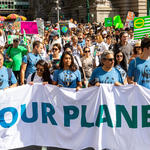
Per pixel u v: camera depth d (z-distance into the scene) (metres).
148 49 4.77
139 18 7.45
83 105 4.95
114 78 5.00
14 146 5.07
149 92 4.73
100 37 10.01
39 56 6.80
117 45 7.90
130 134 4.85
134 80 4.96
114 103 4.84
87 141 4.97
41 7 63.59
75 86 5.24
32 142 5.16
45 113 5.11
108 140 4.92
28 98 5.10
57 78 5.25
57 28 15.31
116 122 4.87
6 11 80.25
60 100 5.03
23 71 6.65
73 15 45.12
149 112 4.80
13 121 5.06
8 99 5.00
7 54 8.20
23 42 10.23
